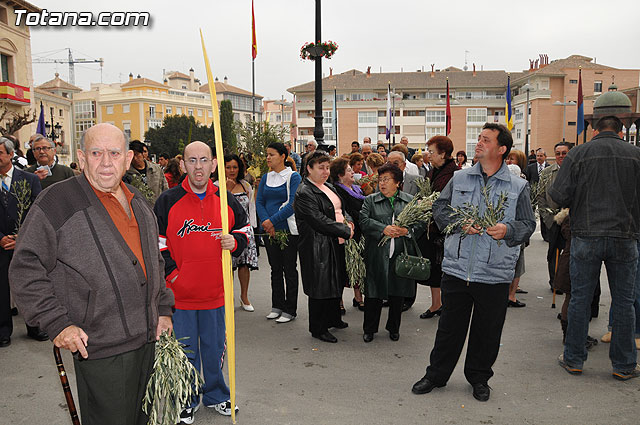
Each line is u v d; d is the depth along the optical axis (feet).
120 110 266.16
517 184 11.68
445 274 12.28
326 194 15.62
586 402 11.73
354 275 15.62
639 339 14.83
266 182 18.24
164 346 7.74
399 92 225.56
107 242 6.92
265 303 20.45
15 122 58.44
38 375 13.46
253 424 10.76
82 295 6.79
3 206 15.46
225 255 9.32
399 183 15.93
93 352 6.88
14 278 6.42
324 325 16.06
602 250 12.46
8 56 96.89
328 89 226.58
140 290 7.25
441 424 10.75
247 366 13.97
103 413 7.06
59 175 19.51
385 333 16.90
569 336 13.26
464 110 218.38
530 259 28.89
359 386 12.67
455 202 12.15
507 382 12.84
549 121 197.36
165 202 10.26
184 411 10.55
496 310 11.68
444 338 12.10
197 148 10.07
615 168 12.18
